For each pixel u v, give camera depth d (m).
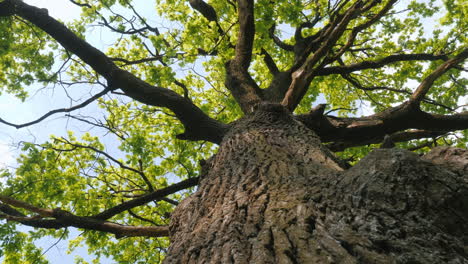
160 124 8.65
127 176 8.20
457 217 1.23
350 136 4.86
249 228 1.54
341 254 1.15
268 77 7.93
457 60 5.00
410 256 1.05
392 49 8.93
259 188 2.00
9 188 5.67
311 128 4.64
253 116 3.96
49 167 6.40
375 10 8.35
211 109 9.02
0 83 5.75
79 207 6.49
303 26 8.52
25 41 5.96
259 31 5.83
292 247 1.27
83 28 6.23
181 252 1.68
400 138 5.79
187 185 5.11
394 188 1.39
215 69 7.72
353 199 1.47
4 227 4.94
